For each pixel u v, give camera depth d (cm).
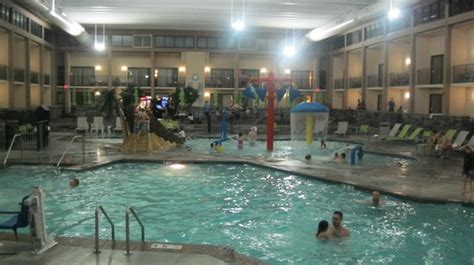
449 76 2756
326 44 4534
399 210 1116
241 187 1380
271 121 2194
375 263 795
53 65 4281
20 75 3462
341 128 2925
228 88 4588
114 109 2644
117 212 1109
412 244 887
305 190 1337
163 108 3309
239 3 2909
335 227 923
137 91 2572
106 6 3039
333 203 1188
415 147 2262
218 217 1073
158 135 2267
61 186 1371
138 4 2980
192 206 1170
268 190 1339
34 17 3612
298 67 4653
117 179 1484
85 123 2905
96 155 1866
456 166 1680
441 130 2395
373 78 3750
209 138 2753
